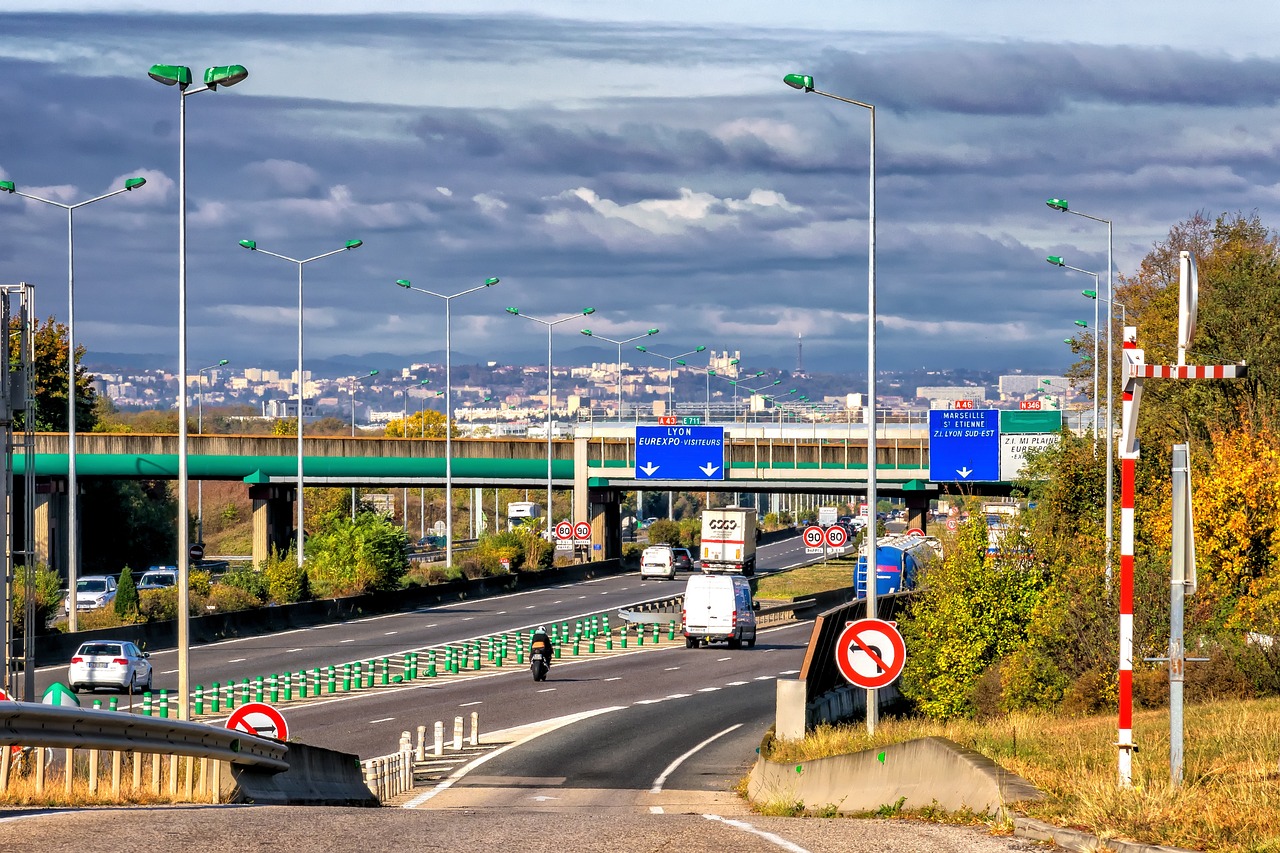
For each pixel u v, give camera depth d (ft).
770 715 275.39
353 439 620.49
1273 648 199.72
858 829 107.14
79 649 296.92
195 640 404.36
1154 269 563.48
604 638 437.58
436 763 218.38
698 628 405.39
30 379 250.78
